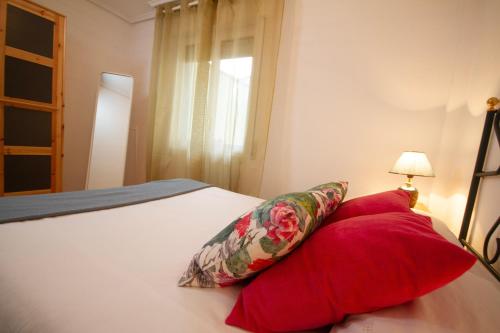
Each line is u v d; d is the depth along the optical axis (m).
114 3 2.79
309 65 2.00
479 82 1.31
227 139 2.27
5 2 1.91
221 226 1.03
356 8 1.80
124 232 0.89
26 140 2.12
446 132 1.51
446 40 1.54
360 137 1.84
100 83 2.84
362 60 1.80
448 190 1.48
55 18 2.20
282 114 2.13
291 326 0.47
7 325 0.50
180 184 1.74
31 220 0.90
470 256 0.35
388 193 0.91
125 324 0.47
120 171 2.85
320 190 0.75
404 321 0.39
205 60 2.37
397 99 1.70
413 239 0.40
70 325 0.45
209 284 0.60
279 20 2.01
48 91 2.20
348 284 0.41
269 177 2.22
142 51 3.10
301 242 0.54
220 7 2.23
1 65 1.92
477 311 0.42
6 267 0.60
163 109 2.66
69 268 0.62
